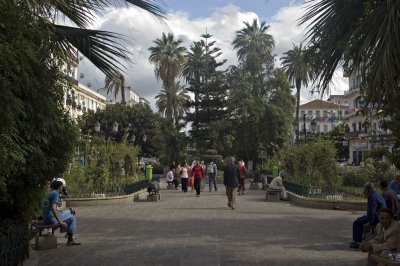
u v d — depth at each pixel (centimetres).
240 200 2222
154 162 6262
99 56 693
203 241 1041
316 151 2033
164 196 2527
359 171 2456
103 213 1627
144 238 1085
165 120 4872
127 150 2378
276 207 1841
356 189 2111
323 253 907
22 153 628
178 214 1587
